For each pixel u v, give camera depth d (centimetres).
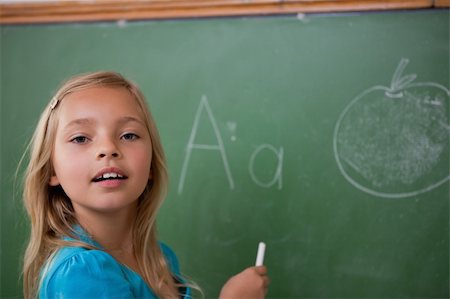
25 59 140
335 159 124
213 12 130
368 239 123
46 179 89
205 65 131
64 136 83
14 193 138
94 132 83
